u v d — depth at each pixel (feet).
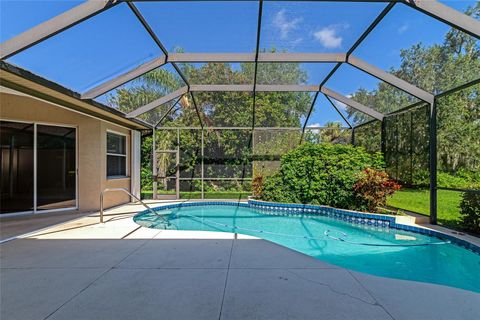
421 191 22.45
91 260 11.92
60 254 12.75
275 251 13.24
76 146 25.17
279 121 33.65
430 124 20.86
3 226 18.63
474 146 18.40
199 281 9.77
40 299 8.48
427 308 8.09
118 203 29.40
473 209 17.65
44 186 23.81
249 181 36.17
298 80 25.91
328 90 27.48
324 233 21.25
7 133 23.12
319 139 34.94
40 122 23.47
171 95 27.55
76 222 20.12
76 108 21.25
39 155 23.61
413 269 13.88
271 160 35.37
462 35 15.52
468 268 13.97
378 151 28.86
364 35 18.15
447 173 20.49
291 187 30.35
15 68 13.56
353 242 18.71
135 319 7.41
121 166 30.73
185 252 13.03
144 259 12.04
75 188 25.20
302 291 9.05
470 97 18.74
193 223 24.85
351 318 7.51
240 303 8.25
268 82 26.45
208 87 27.58
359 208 25.29
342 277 10.22
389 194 23.53
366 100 26.50
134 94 23.85
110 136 28.50
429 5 13.91
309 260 12.01
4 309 7.91
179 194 35.45
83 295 8.74
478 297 8.82
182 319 7.41
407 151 24.27
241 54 21.52
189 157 35.99
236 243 14.61
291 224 24.44
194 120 34.47
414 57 18.51
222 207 32.63
